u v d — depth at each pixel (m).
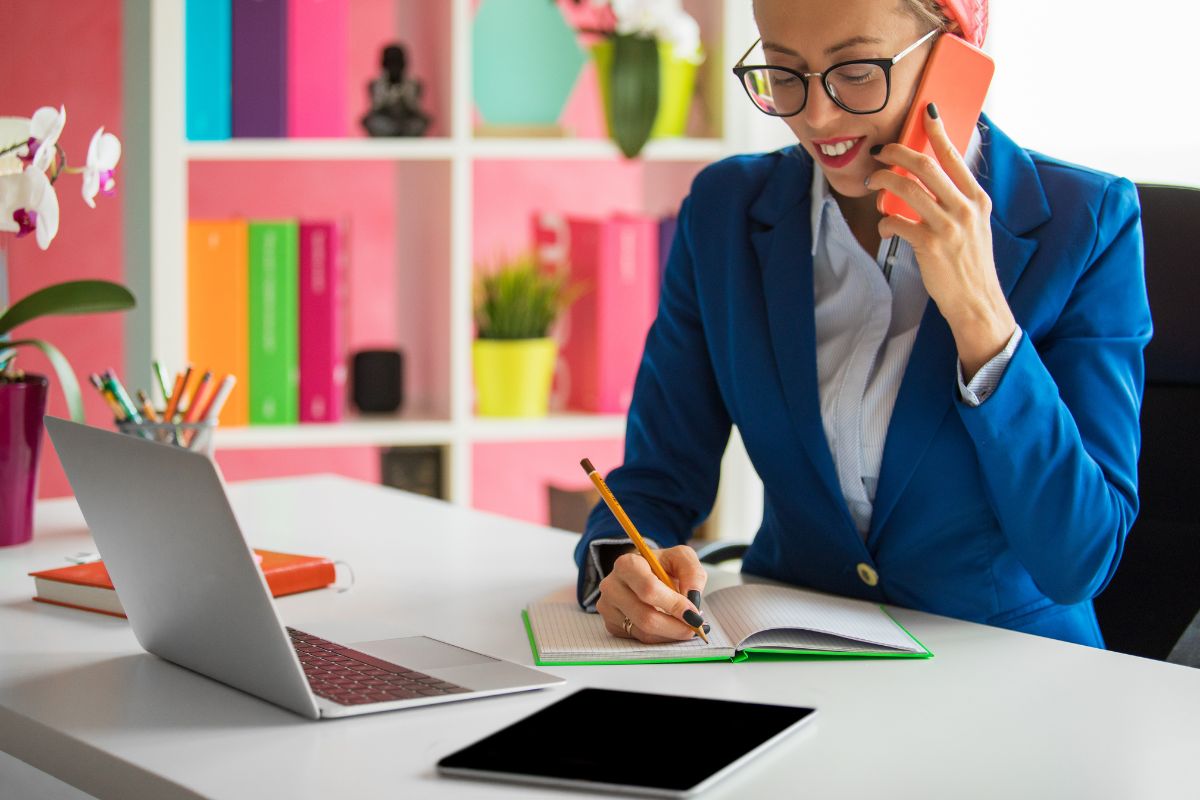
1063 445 1.31
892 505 1.47
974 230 1.26
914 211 1.33
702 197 1.66
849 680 1.15
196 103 2.68
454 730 1.01
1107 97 2.67
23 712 1.06
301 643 1.22
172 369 2.66
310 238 2.75
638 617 1.23
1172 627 1.62
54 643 1.26
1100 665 1.20
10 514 1.65
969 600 1.48
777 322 1.52
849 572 1.53
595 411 2.93
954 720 1.05
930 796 0.90
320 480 2.11
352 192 3.13
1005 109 2.80
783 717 1.01
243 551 0.99
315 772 0.93
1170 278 1.65
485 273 3.03
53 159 1.51
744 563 1.70
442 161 2.90
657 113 2.81
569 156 2.84
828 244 1.51
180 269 2.65
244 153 2.68
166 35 2.61
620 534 1.42
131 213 2.93
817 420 1.49
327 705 1.04
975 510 1.45
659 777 0.89
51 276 3.02
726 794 0.89
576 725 0.99
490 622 1.33
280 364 2.75
